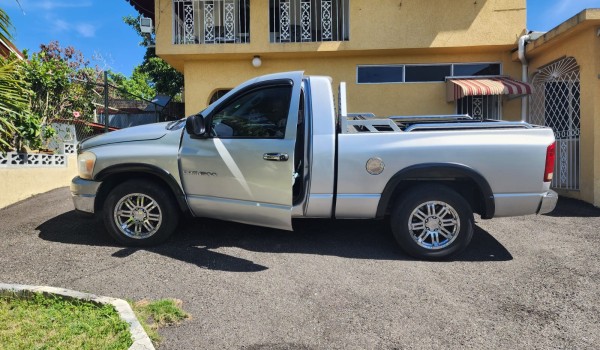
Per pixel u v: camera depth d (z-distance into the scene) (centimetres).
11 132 667
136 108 1538
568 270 429
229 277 403
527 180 442
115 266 425
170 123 514
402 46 975
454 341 299
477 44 969
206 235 524
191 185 468
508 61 1016
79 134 1038
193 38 1052
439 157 443
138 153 470
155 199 474
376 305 351
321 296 366
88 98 1061
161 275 405
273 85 457
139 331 290
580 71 785
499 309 346
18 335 288
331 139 449
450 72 1033
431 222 455
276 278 402
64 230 547
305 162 453
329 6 1061
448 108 1022
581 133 784
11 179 732
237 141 452
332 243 506
